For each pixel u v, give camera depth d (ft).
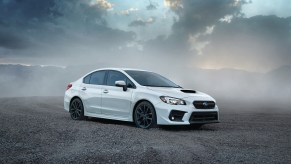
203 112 27.43
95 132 23.44
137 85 28.89
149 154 17.22
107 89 30.83
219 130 28.19
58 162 16.07
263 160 17.37
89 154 17.26
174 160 16.62
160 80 31.17
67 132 23.63
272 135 25.84
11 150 18.76
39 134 23.07
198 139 22.70
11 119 29.78
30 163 16.05
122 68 31.78
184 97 26.94
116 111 29.68
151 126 27.07
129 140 20.90
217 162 16.69
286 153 19.22
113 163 15.85
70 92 34.47
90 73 33.73
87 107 32.37
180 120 26.53
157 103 26.81
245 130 28.53
